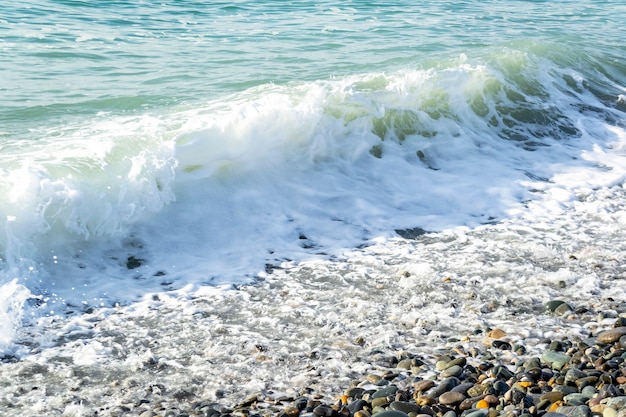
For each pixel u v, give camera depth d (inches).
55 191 261.1
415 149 389.4
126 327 227.0
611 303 244.4
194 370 203.9
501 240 301.4
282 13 738.2
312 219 311.9
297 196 324.8
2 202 253.3
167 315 234.8
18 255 249.6
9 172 272.5
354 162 364.5
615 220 327.0
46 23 609.0
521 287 258.4
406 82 423.2
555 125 459.5
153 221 286.7
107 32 595.2
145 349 215.2
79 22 625.0
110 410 183.6
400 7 821.9
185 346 217.3
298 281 262.7
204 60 509.0
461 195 346.0
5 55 493.7
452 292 254.2
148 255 271.9
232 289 254.4
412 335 223.5
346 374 201.2
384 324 230.8
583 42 680.4
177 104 388.5
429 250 291.7
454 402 179.0
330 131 362.3
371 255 286.5
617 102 526.9
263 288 256.5
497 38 657.6
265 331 226.5
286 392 192.5
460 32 683.4
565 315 236.5
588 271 272.7
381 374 199.0
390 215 323.0
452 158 391.9
